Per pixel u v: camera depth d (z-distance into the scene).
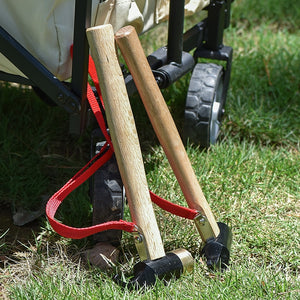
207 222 2.76
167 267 2.58
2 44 2.61
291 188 3.56
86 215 3.25
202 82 3.80
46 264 2.90
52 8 2.53
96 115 2.79
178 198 3.38
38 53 2.67
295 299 2.61
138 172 2.62
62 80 2.79
